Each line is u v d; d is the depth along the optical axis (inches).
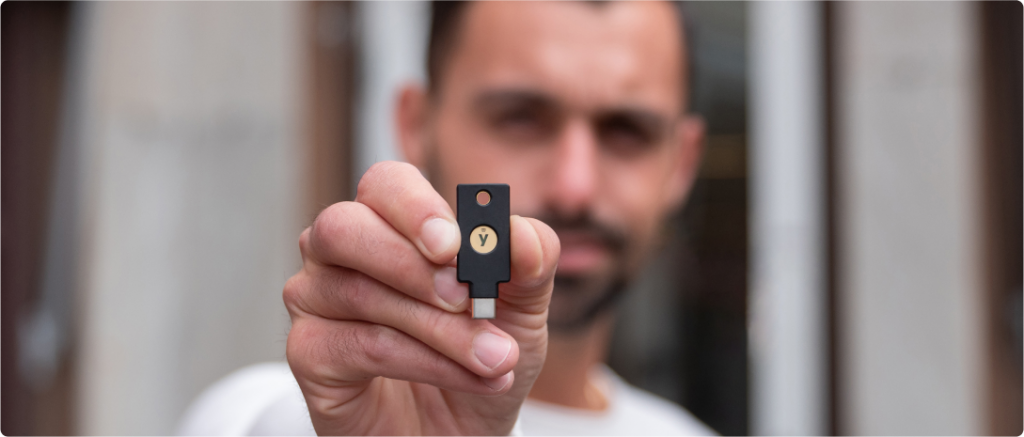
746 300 107.8
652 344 111.3
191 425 46.3
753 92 107.3
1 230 95.5
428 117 60.2
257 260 100.0
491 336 21.0
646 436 58.6
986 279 98.6
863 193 101.5
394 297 21.3
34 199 99.0
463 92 54.4
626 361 110.7
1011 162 98.3
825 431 102.6
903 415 100.1
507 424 25.5
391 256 20.7
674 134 61.7
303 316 23.2
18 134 97.0
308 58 101.0
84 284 100.2
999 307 98.5
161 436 99.6
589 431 53.6
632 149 55.0
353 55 101.7
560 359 53.8
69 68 100.7
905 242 100.6
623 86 52.7
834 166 102.8
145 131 101.0
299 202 100.3
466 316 21.2
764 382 107.0
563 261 51.9
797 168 105.0
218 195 100.9
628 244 55.2
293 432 28.6
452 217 20.4
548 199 51.7
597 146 53.6
